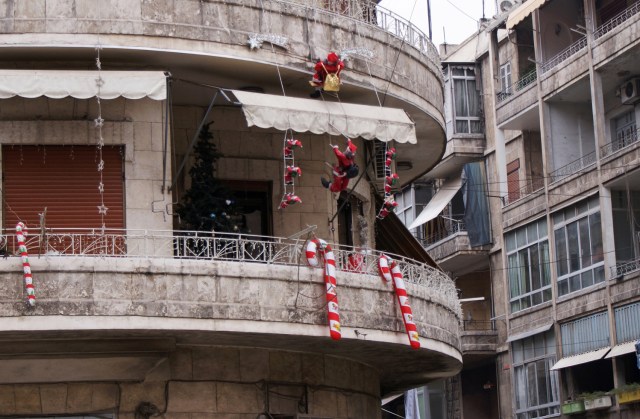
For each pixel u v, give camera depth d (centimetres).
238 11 1870
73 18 1781
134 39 1795
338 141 2122
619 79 3603
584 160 3806
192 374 1848
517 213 3988
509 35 4147
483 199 4334
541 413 3816
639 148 3353
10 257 1636
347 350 1958
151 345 1745
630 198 3522
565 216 3706
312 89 2005
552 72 3781
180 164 1964
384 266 1895
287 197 1845
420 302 1969
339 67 1898
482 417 4397
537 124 4084
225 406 1861
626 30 3400
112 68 1855
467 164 4356
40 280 1639
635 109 3575
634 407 3319
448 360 2114
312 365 1981
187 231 1750
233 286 1730
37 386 1777
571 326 3656
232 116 2022
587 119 3853
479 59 4469
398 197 4828
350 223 2214
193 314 1694
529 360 3900
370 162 2219
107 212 1808
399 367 2183
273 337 1786
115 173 1823
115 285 1666
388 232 2398
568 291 3681
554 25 3903
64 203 1802
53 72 1692
